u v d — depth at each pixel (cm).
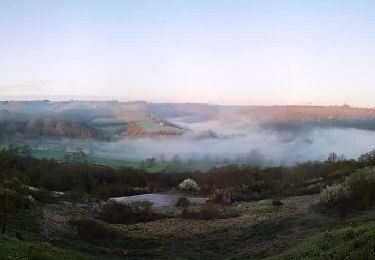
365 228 1557
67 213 2864
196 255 2200
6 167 3622
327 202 2609
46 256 1530
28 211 2477
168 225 2925
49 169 6638
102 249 2156
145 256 2161
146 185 6606
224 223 2842
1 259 1355
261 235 2406
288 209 2978
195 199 4434
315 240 1653
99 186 6034
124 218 3256
